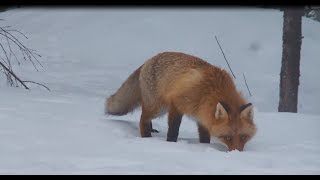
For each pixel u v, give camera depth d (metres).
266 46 31.52
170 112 12.08
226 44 32.03
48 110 14.12
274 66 29.42
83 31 36.09
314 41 32.22
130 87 13.77
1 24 38.22
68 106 15.05
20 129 11.50
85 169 8.55
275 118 15.11
